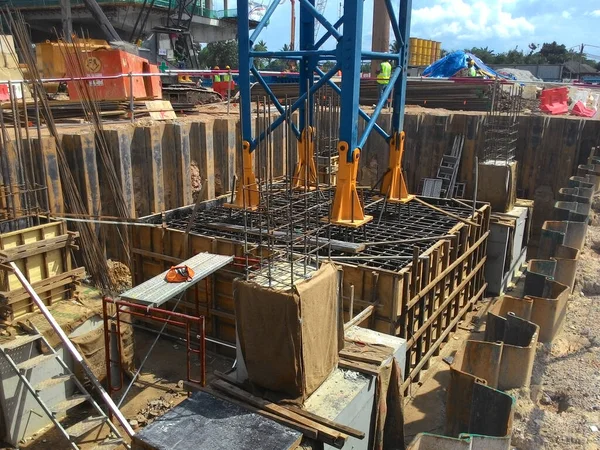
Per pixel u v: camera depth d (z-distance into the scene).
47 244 8.01
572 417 7.29
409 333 8.80
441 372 9.70
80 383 7.57
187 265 8.18
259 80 10.96
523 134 16.94
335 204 9.75
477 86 21.30
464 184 17.31
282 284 5.55
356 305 8.60
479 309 12.34
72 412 8.08
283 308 5.37
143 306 7.13
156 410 8.30
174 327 10.56
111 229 12.49
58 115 14.21
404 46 11.16
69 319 7.89
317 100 13.09
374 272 8.38
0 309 7.54
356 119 9.45
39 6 38.28
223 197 12.45
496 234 12.84
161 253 10.49
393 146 11.66
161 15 40.03
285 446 5.02
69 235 8.36
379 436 6.52
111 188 12.02
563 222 12.72
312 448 5.29
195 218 11.17
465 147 17.45
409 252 9.54
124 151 12.73
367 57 10.38
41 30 41.38
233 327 9.79
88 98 12.32
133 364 9.15
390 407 6.76
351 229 10.49
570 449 6.65
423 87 22.20
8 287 7.58
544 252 12.65
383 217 11.88
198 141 14.58
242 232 10.20
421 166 18.12
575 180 15.45
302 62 11.65
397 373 6.63
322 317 5.82
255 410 5.56
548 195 16.75
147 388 8.96
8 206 8.95
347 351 6.68
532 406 7.44
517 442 6.82
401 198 11.69
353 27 8.90
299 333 5.42
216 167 15.38
